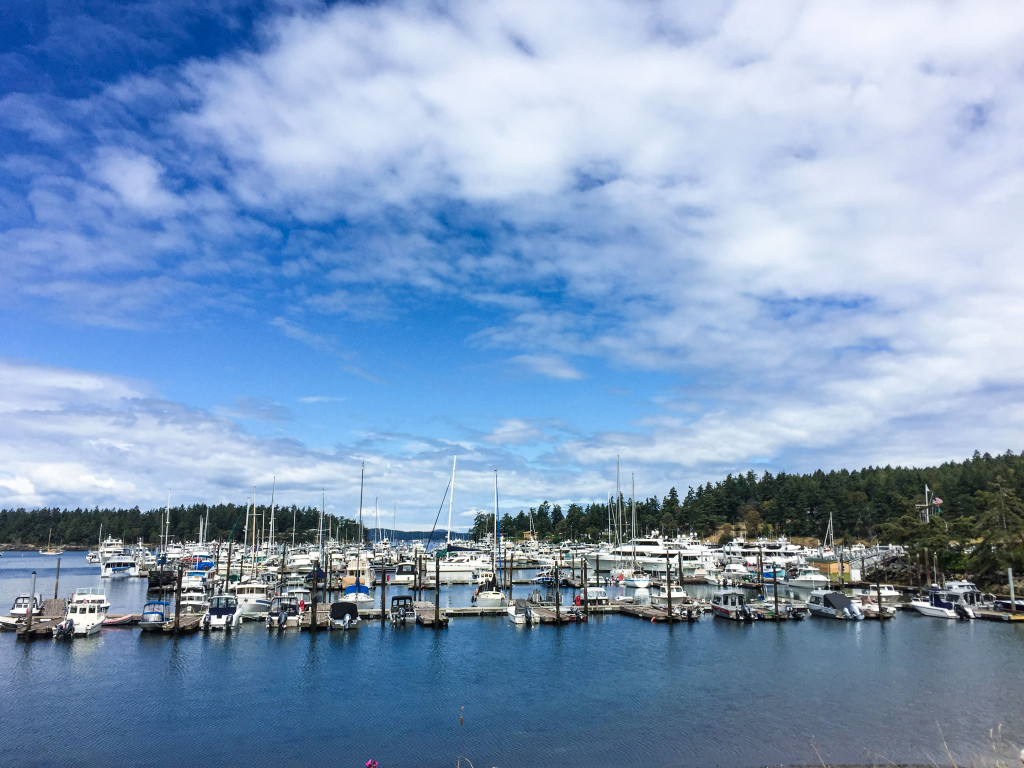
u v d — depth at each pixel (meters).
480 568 145.75
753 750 44.41
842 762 42.53
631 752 44.19
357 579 110.44
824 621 91.38
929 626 87.75
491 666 66.00
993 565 111.38
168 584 119.12
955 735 46.88
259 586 99.31
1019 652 71.75
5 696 55.56
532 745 45.34
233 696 55.84
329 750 44.47
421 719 50.44
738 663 67.19
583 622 89.88
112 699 54.78
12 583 147.88
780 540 185.88
